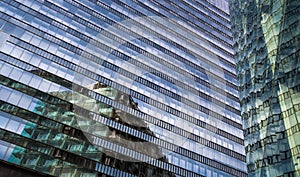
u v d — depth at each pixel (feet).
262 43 178.19
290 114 130.62
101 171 128.26
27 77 133.80
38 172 110.83
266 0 184.55
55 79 142.72
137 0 230.89
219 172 174.50
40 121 123.95
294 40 144.05
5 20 147.02
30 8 161.17
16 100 123.24
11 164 106.32
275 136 137.28
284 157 125.59
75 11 182.09
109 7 204.64
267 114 150.41
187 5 274.57
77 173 120.57
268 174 132.77
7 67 131.13
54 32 161.89
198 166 167.02
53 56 151.23
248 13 213.66
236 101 231.71
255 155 150.20
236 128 210.59
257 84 171.83
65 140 125.59
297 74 135.13
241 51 212.64
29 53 143.23
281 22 159.84
